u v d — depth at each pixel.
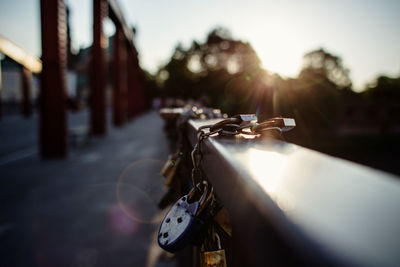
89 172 5.48
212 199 0.58
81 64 57.41
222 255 0.56
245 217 0.27
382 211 0.16
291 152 0.40
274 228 0.19
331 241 0.13
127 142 10.16
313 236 0.15
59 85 6.83
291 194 0.21
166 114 1.73
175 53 33.84
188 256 1.40
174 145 2.44
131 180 4.60
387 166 15.99
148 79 59.66
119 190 4.16
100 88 11.59
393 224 0.14
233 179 0.33
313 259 0.13
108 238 2.77
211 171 0.52
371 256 0.11
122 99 18.06
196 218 0.58
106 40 11.83
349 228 0.14
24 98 23.66
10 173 5.44
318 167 0.30
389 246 0.12
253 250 0.25
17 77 44.09
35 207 3.61
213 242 0.58
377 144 22.77
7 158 6.95
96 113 11.70
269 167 0.31
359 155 17.72
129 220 3.17
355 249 0.12
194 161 0.65
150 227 3.00
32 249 2.58
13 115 26.53
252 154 0.39
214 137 0.61
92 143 9.77
